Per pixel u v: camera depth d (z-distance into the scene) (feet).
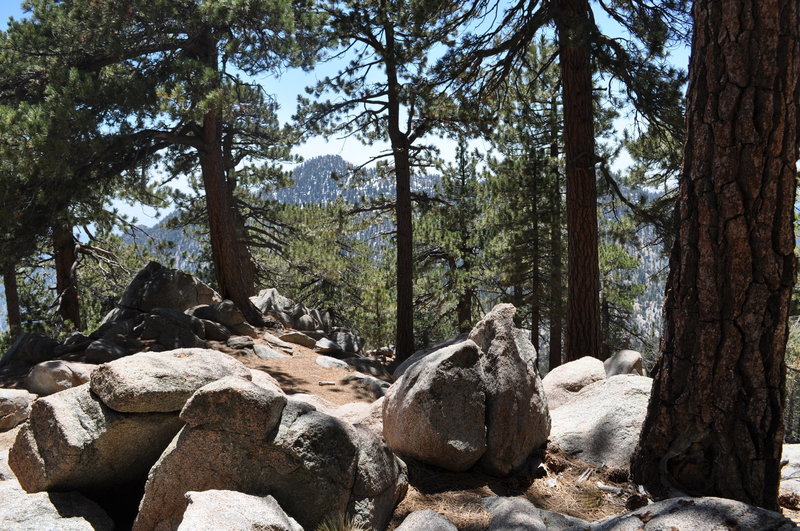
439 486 15.24
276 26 46.62
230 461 12.70
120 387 13.99
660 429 14.97
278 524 10.91
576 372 21.59
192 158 67.26
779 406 13.69
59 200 41.60
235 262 52.70
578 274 36.58
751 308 13.61
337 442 13.20
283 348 46.85
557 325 66.95
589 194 36.40
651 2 35.88
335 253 81.15
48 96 40.06
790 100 13.44
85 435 13.89
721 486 13.97
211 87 43.04
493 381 16.42
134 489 15.85
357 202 66.85
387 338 91.25
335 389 37.73
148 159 47.78
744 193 13.56
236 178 75.31
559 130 61.77
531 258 65.16
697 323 14.29
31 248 42.09
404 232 57.72
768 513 11.05
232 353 42.73
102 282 69.72
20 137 37.32
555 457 16.61
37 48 44.55
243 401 12.66
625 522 11.57
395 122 56.85
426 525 12.32
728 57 13.64
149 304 48.16
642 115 37.47
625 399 18.30
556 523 12.59
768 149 13.42
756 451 13.67
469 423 15.76
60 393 14.70
